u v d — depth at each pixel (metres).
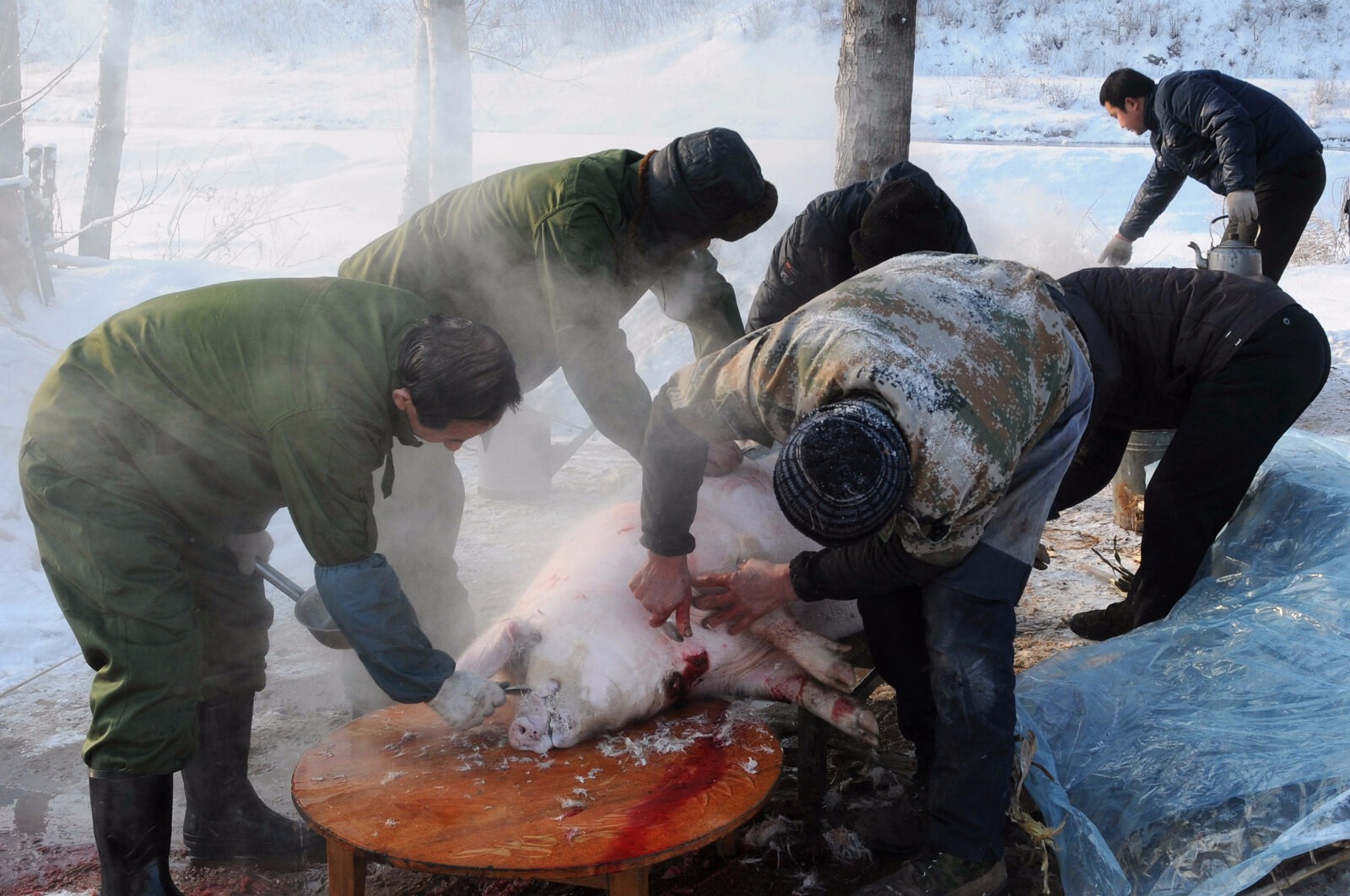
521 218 2.61
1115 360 2.76
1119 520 4.48
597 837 1.94
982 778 2.14
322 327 2.03
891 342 1.88
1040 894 2.33
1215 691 2.53
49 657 3.50
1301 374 2.79
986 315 2.00
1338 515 2.95
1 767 2.90
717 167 2.59
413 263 2.72
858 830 2.48
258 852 2.49
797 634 2.50
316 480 1.97
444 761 2.22
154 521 2.10
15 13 7.37
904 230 2.54
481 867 1.87
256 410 2.01
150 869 2.15
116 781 2.10
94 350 2.11
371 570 2.04
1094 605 3.73
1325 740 2.32
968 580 2.13
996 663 2.14
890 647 2.42
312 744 2.99
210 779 2.47
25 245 6.34
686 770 2.17
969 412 1.88
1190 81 5.14
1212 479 2.83
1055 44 24.45
